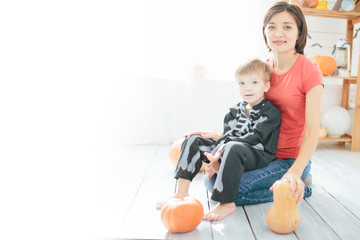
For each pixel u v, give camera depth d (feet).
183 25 7.41
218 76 7.81
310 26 8.06
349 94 8.55
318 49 8.18
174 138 7.85
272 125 4.36
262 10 7.64
